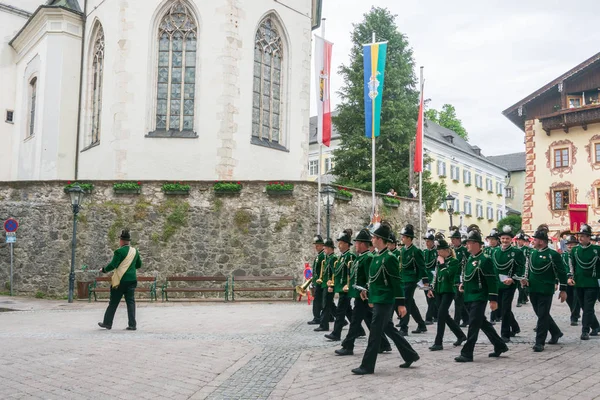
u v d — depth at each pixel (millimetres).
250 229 19656
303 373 7242
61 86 25469
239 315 14305
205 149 22188
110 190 19984
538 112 39094
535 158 38844
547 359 8258
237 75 22656
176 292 19234
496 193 68938
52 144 25203
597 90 36219
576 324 12703
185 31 22797
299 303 17906
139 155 22094
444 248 9453
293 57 24797
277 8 24250
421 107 24750
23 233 20344
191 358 8289
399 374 7176
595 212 35875
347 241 10289
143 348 9148
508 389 6328
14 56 30859
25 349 9094
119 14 22641
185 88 22703
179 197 19859
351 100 37000
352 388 6398
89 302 18234
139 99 22219
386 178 34250
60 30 25500
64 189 20172
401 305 7328
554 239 35250
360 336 10500
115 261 11586
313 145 59781
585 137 36688
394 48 37750
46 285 19828
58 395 6250
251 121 23062
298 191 19812
